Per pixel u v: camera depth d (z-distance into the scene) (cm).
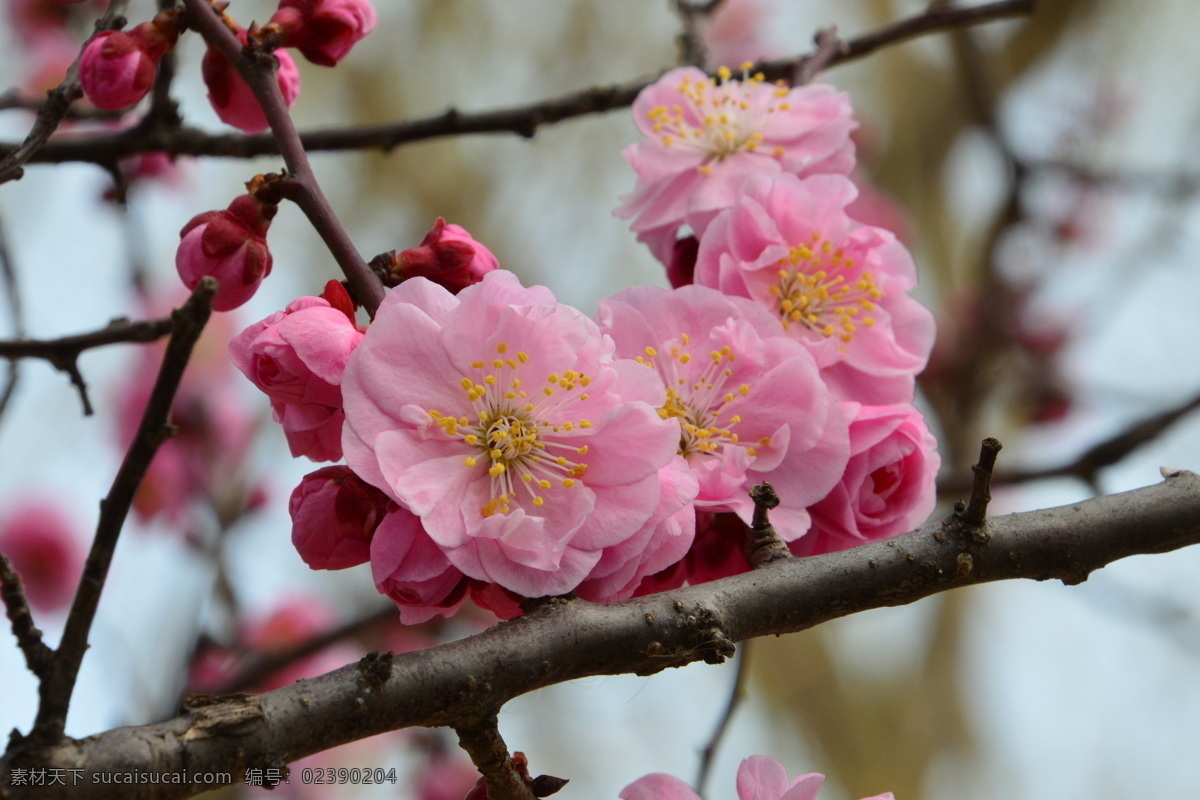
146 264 74
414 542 48
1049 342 98
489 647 47
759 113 54
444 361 48
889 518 51
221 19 52
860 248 52
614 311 50
